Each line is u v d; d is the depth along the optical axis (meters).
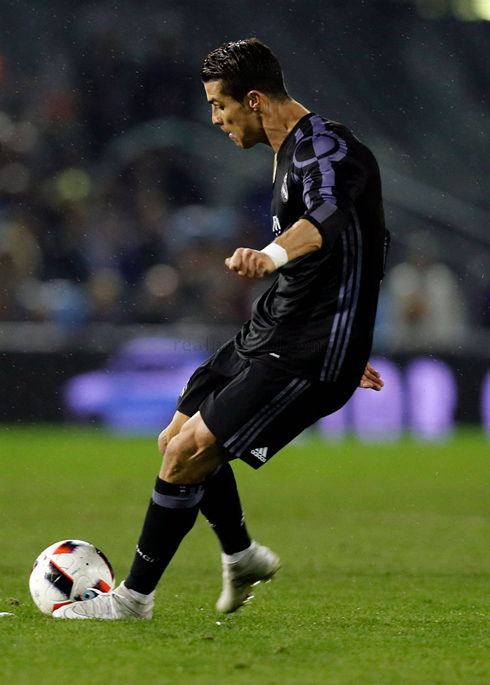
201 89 65.50
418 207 68.19
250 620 12.72
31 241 55.72
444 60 73.19
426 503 27.81
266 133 12.48
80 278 55.97
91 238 57.03
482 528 23.36
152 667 9.62
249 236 59.94
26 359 45.59
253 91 12.29
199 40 67.75
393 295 55.38
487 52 73.88
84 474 33.12
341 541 21.30
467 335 54.38
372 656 10.38
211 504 12.87
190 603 14.13
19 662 9.77
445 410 47.66
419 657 10.37
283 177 12.08
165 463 12.15
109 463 36.06
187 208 60.88
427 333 53.62
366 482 32.56
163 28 66.94
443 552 19.88
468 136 71.06
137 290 55.84
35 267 55.38
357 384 12.21
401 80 71.62
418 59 72.50
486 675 9.54
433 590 15.64
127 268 56.91
